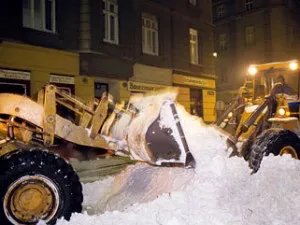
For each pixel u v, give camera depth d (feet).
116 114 15.90
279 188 15.74
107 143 15.30
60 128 14.34
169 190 15.88
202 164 15.92
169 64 65.21
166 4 64.28
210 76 76.43
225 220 12.98
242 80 115.44
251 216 13.26
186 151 15.14
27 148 13.10
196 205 14.21
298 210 13.78
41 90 15.29
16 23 41.06
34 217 12.41
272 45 107.45
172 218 12.88
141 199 16.08
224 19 120.88
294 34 110.22
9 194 12.06
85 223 12.86
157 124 15.16
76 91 47.47
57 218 12.71
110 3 52.39
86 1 47.65
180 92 67.77
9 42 40.09
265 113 20.11
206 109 75.51
